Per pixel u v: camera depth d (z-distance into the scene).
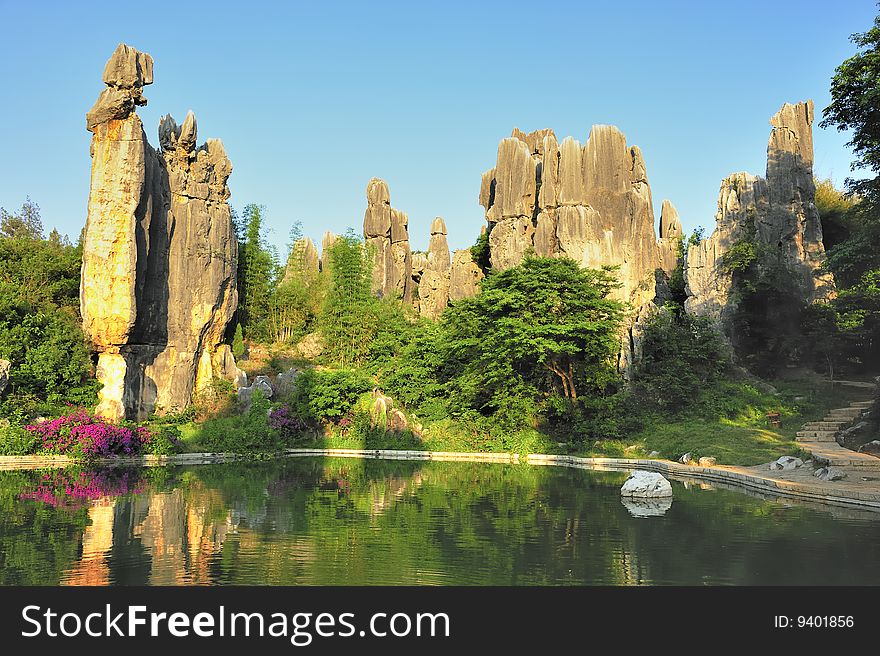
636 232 53.19
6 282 39.69
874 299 34.97
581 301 37.50
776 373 43.25
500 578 12.43
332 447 40.75
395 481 26.67
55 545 14.84
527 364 39.56
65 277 47.34
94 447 32.16
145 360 42.03
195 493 22.94
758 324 44.69
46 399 35.34
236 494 22.73
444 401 42.62
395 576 12.53
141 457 33.38
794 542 14.80
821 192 56.38
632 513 18.75
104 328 38.31
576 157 53.72
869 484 20.38
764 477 22.89
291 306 58.69
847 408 34.59
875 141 26.94
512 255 55.91
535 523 17.38
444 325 47.84
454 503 20.78
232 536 15.81
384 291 69.19
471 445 38.66
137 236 39.50
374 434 40.69
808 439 29.91
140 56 39.34
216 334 46.03
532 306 37.72
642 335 40.97
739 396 37.66
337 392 42.19
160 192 42.59
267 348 55.53
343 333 53.81
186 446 36.25
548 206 54.38
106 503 20.62
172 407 42.16
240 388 44.31
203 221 44.91
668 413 36.94
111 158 37.97
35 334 36.12
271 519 18.02
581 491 23.47
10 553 14.11
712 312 45.47
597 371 37.69
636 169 54.94
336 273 55.28
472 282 64.62
